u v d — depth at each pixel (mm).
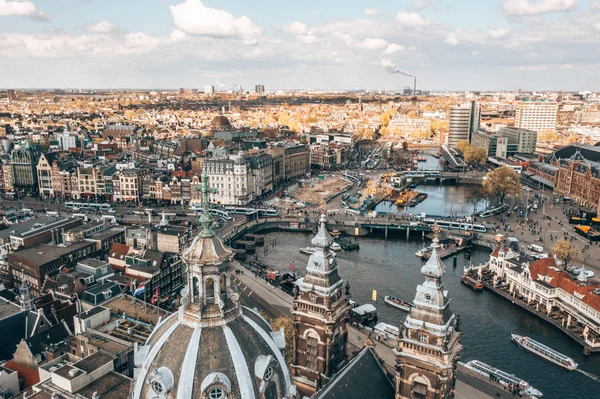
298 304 83688
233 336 45312
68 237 181000
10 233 186250
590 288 148375
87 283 139375
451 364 70125
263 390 44750
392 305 163500
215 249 45719
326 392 63812
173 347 45312
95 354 95062
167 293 159375
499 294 171375
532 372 125375
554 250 186625
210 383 42375
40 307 125312
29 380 100312
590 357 132250
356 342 133625
